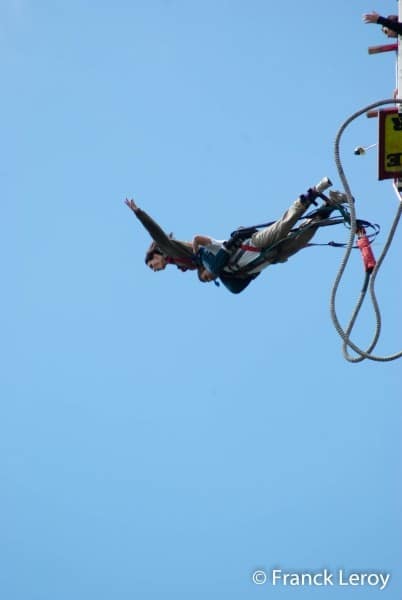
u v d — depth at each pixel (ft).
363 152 147.02
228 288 157.28
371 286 137.28
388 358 138.10
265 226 151.02
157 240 153.99
